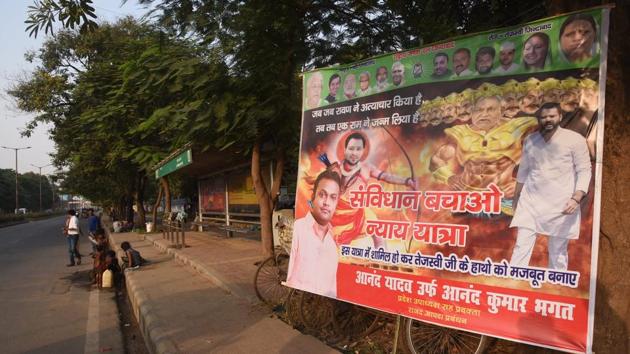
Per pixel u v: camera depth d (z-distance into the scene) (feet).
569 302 11.01
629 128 11.21
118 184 106.32
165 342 17.83
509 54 12.26
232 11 22.16
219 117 22.75
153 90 27.99
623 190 11.20
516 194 11.94
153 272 35.76
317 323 18.74
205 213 71.15
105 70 69.36
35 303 30.14
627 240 11.12
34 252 61.46
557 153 11.37
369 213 14.90
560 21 11.47
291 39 24.48
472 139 12.78
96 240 39.63
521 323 11.62
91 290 34.73
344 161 15.78
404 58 14.35
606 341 11.19
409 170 14.05
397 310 13.97
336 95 16.16
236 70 23.86
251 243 48.29
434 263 13.25
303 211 16.88
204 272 32.76
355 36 26.35
